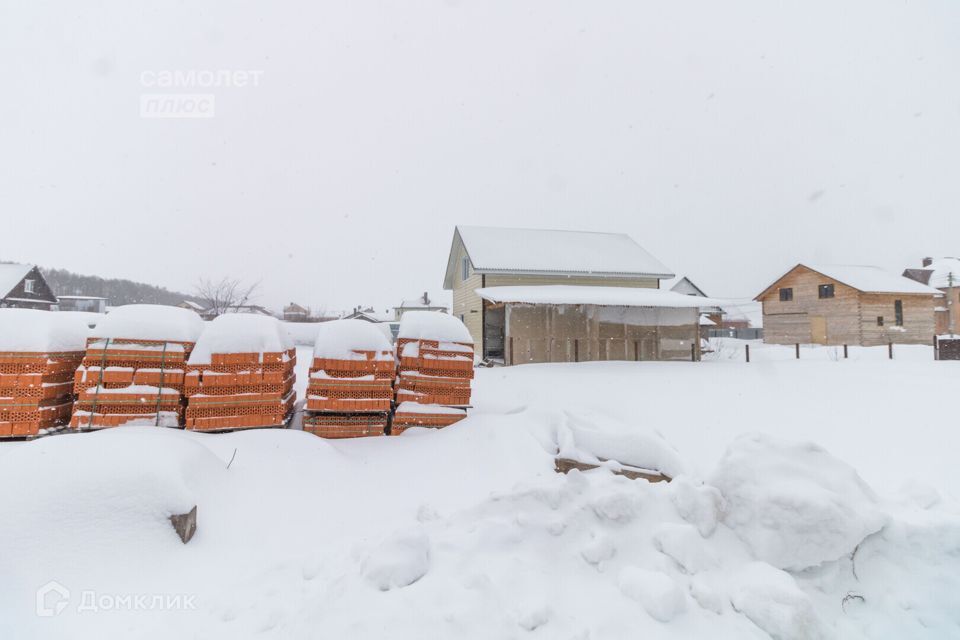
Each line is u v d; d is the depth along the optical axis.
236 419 5.75
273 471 4.73
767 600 2.44
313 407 6.29
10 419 5.23
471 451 5.80
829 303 29.00
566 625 2.25
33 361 5.33
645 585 2.45
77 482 3.31
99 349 5.51
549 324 17.73
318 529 3.95
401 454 5.84
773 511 2.91
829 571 2.82
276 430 5.52
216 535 3.61
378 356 6.54
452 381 6.88
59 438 3.76
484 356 19.61
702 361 18.77
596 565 2.68
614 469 5.11
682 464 5.04
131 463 3.56
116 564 3.04
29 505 3.10
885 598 2.72
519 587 2.45
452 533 3.00
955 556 2.88
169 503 3.44
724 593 2.57
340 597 2.46
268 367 5.95
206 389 5.66
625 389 10.85
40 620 2.58
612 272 20.67
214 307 30.36
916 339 28.38
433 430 6.65
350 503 4.53
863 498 3.12
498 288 18.86
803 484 3.05
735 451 3.33
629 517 2.97
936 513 3.16
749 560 2.86
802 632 2.33
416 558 2.64
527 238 23.19
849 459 6.14
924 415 8.30
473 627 2.19
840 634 2.52
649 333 18.42
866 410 8.74
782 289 31.97
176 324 5.95
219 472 4.34
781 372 14.10
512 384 11.49
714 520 3.03
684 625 2.32
